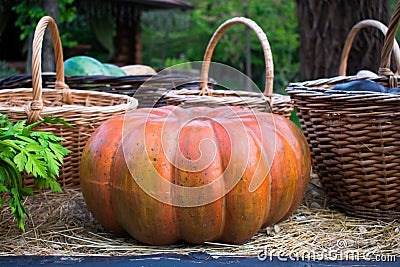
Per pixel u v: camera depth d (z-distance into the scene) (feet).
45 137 4.70
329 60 9.52
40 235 4.96
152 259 4.20
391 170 5.23
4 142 4.32
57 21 17.72
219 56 31.35
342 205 5.74
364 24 7.01
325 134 5.54
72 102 7.58
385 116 5.06
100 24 24.25
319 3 9.50
